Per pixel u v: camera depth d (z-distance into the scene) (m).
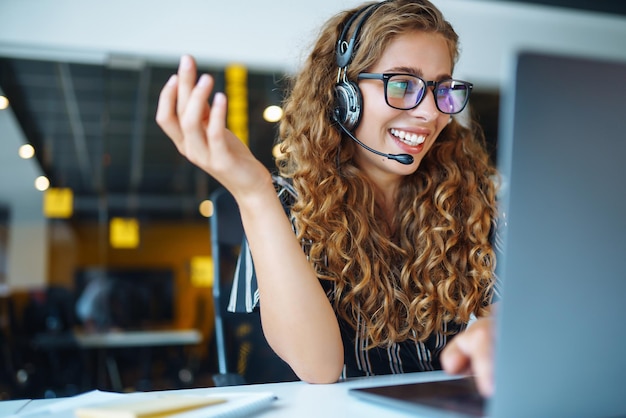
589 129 0.58
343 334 1.21
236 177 0.85
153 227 13.27
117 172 10.84
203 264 13.09
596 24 5.32
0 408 0.80
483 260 1.34
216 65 4.89
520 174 0.57
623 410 0.63
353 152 1.35
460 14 5.04
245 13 4.65
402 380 0.93
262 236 0.91
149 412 0.65
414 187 1.36
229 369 1.55
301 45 1.67
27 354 6.59
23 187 7.96
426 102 1.22
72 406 0.76
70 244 9.01
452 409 0.68
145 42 4.52
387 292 1.23
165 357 6.84
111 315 9.73
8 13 4.34
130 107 6.89
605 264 0.60
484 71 5.08
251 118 6.08
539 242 0.58
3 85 5.70
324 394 0.84
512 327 0.58
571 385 0.61
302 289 0.91
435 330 1.25
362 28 1.26
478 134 1.58
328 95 1.34
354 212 1.27
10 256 8.23
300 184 1.32
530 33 5.20
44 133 7.23
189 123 0.73
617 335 0.61
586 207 0.59
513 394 0.59
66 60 4.76
